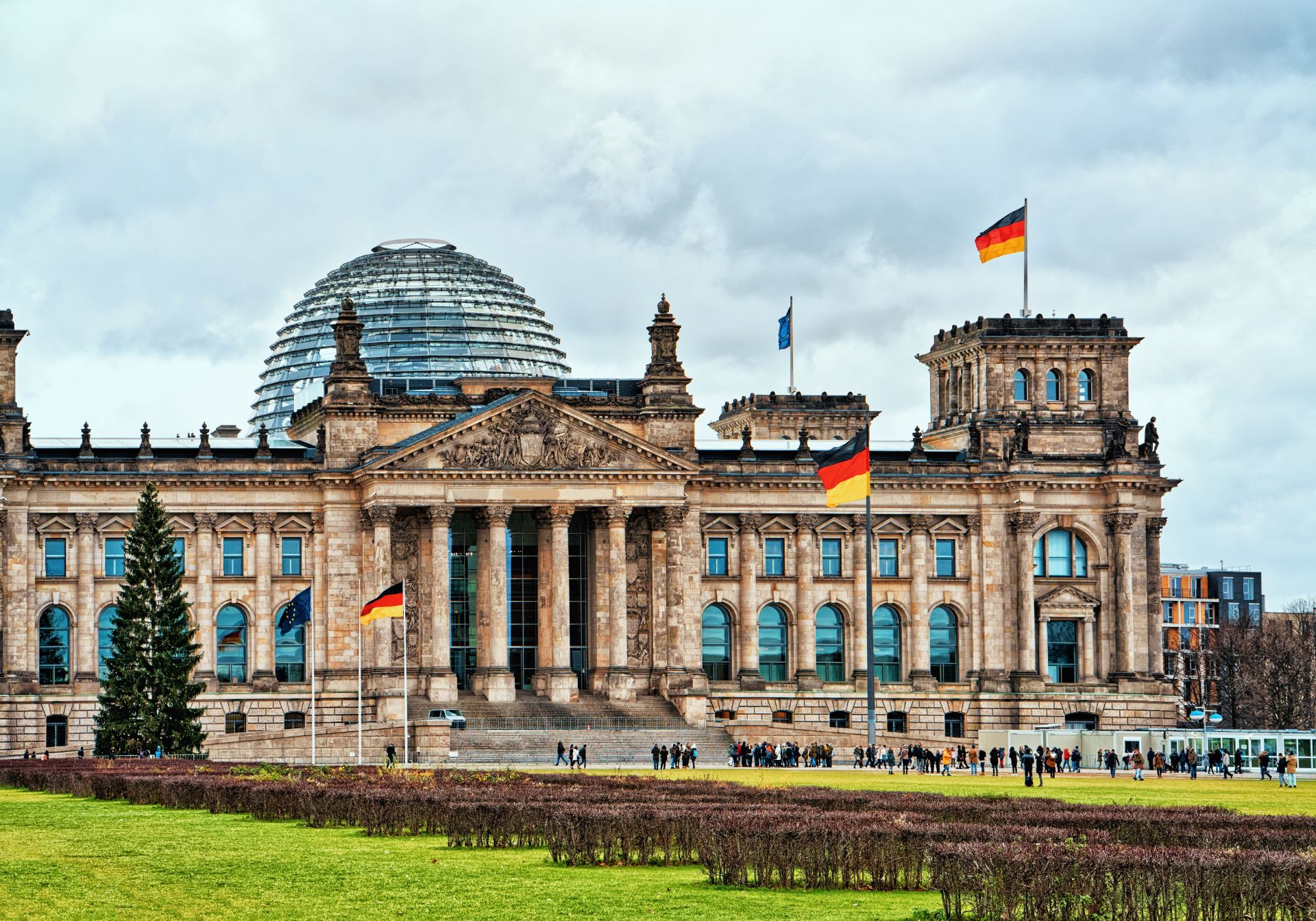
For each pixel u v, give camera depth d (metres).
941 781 159.25
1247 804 130.25
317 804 101.88
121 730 190.25
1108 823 85.50
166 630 194.00
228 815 110.69
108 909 70.56
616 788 113.81
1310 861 65.38
